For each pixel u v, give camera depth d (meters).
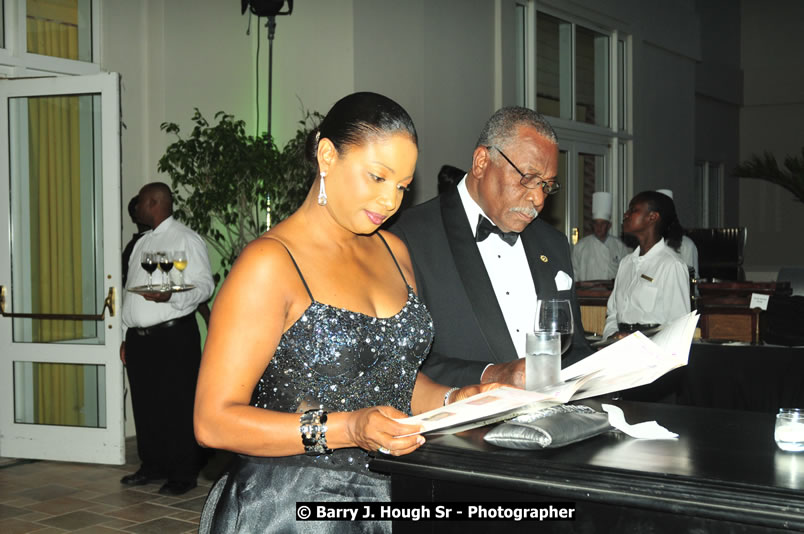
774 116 14.56
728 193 14.44
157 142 6.12
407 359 1.67
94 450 5.19
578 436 1.46
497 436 1.44
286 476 1.60
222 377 1.48
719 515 1.19
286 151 5.70
